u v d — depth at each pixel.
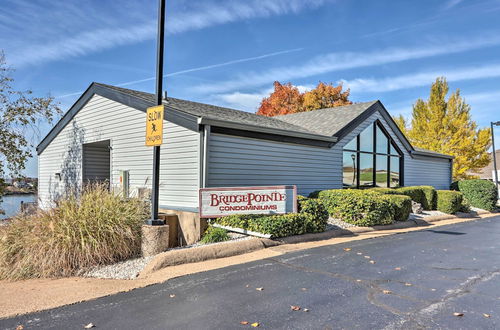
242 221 7.86
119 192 7.39
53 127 14.04
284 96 30.83
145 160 10.07
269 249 7.01
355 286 4.77
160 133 6.52
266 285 4.80
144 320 3.65
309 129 13.50
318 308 3.97
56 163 13.87
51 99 13.12
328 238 8.35
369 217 9.69
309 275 5.29
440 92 25.00
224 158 8.88
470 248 7.47
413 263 6.08
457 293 4.52
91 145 12.63
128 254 6.51
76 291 4.64
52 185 14.01
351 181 13.68
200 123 8.21
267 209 8.20
